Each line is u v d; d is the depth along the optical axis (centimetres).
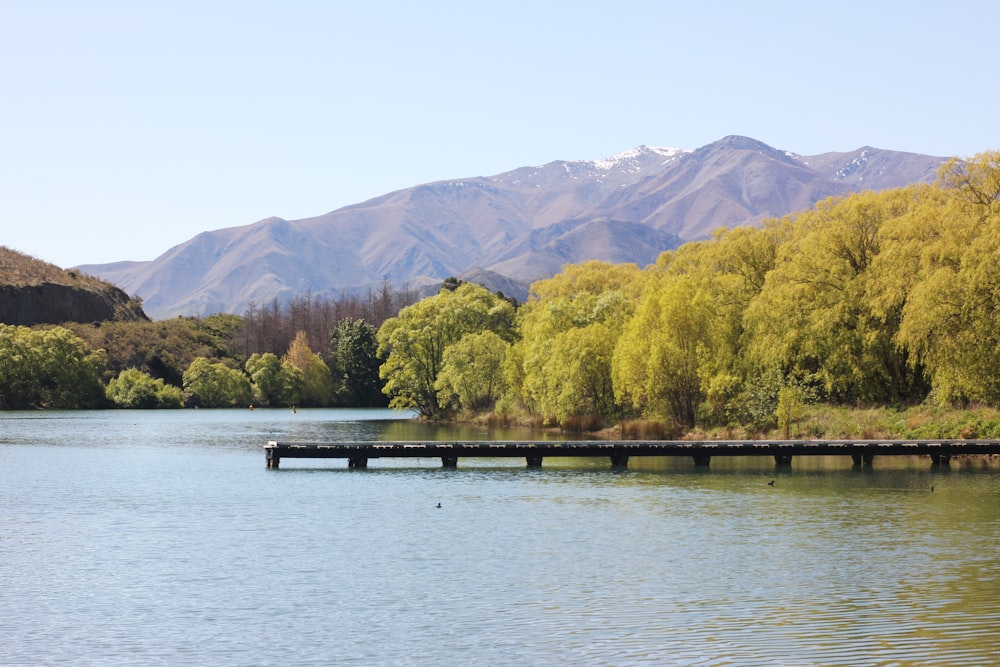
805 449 7725
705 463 7919
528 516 5253
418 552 4291
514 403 13300
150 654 2919
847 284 8731
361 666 2805
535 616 3278
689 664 2809
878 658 2842
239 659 2869
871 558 4125
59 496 6153
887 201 8944
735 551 4288
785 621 3203
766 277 9238
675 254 12669
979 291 7350
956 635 3044
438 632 3106
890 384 8962
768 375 9031
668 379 9438
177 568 3997
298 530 4853
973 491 6144
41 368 18388
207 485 6669
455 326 15325
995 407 8088
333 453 7788
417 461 8425
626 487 6462
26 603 3475
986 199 7938
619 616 3269
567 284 14688
